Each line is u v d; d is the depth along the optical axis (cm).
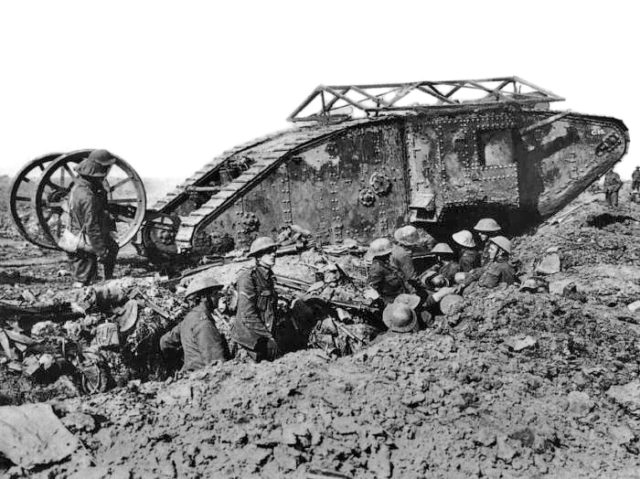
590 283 1146
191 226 1217
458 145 1440
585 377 726
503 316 814
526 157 1585
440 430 600
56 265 1495
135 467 527
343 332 939
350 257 1186
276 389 634
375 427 590
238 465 538
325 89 1503
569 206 1870
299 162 1309
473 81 1554
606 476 565
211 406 614
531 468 566
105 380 841
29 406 573
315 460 551
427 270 1261
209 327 780
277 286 1033
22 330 856
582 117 1612
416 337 777
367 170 1374
